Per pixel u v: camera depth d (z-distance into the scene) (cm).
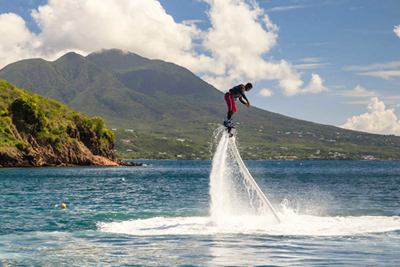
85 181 6481
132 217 2320
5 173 8919
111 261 1294
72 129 15350
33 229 1905
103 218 2278
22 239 1658
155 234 1744
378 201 3294
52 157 13788
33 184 5531
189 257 1340
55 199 3431
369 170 14150
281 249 1443
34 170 10831
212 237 1669
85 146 16212
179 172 11512
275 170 13862
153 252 1410
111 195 3878
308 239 1617
